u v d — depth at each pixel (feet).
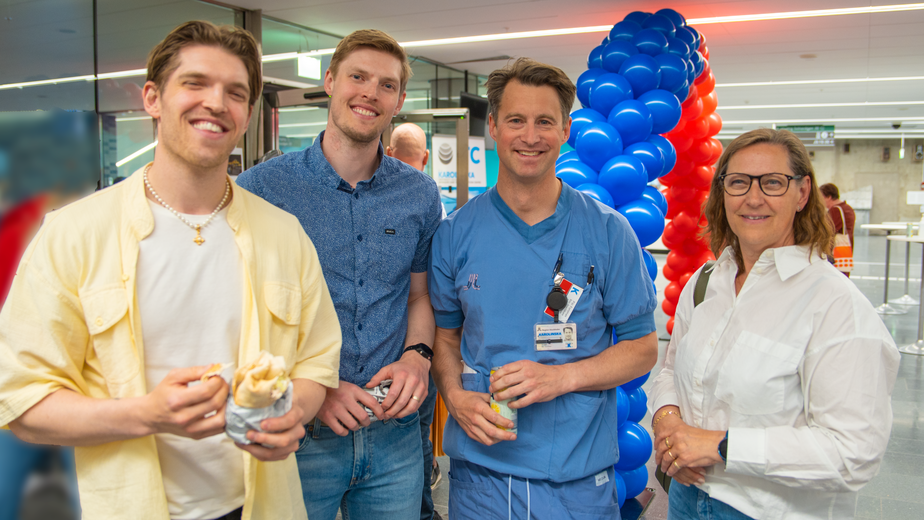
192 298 3.52
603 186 10.01
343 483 5.24
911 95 38.09
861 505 9.79
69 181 13.44
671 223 17.10
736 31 22.67
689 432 4.40
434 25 22.49
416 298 5.95
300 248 4.05
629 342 5.24
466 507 5.31
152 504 3.29
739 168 4.46
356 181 5.51
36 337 3.14
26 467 5.36
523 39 24.71
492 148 33.09
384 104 5.18
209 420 3.01
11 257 6.13
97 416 3.02
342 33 23.63
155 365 3.44
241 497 3.71
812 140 53.36
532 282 5.07
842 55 26.76
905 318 24.54
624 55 11.03
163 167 3.49
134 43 17.12
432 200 5.85
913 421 13.61
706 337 4.70
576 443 4.99
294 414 3.21
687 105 13.00
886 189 74.38
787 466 3.93
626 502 9.98
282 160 5.45
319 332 4.15
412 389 4.94
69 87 15.64
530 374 4.62
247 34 3.51
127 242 3.36
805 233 4.42
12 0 14.48
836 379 3.94
